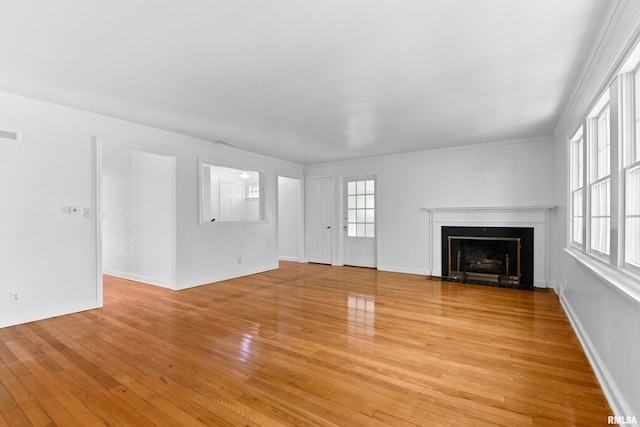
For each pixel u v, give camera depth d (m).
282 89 3.12
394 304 4.14
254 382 2.24
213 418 1.85
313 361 2.56
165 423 1.80
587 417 1.85
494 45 2.31
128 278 5.73
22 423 1.81
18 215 3.40
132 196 5.65
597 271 2.24
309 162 7.26
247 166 6.12
